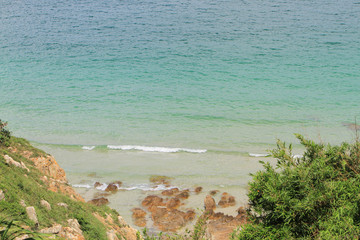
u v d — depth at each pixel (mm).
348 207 7062
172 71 57219
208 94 47531
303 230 7605
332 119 39188
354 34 76750
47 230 11633
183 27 86000
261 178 8711
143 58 63719
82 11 104688
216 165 30172
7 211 10992
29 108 42500
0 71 56062
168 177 28500
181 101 45125
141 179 28266
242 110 42156
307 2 116125
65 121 39062
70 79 53188
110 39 76062
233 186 27047
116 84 51438
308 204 7422
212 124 38375
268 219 8258
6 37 75938
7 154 17547
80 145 33688
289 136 35250
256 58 63156
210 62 61438
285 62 60625
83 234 13500
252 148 32969
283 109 42344
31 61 61344
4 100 44781
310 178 7914
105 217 17156
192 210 24094
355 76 53469
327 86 49875
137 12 103312
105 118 39938
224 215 23000
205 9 107375
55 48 69188
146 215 23656
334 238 6723
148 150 32812
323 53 64875
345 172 8180
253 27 84938
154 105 43844
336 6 108125
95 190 26688
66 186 18750
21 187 13617
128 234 17453
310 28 82625
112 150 32938
